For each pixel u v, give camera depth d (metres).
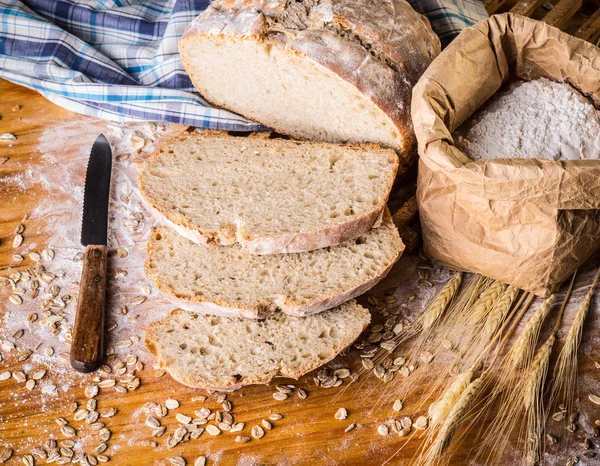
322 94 0.91
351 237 0.85
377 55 0.89
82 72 1.01
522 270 0.83
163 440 0.79
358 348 0.84
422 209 0.86
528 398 0.78
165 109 0.97
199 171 0.89
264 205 0.86
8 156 0.97
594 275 0.88
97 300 0.84
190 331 0.83
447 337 0.84
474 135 0.86
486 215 0.82
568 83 0.91
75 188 0.95
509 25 0.89
